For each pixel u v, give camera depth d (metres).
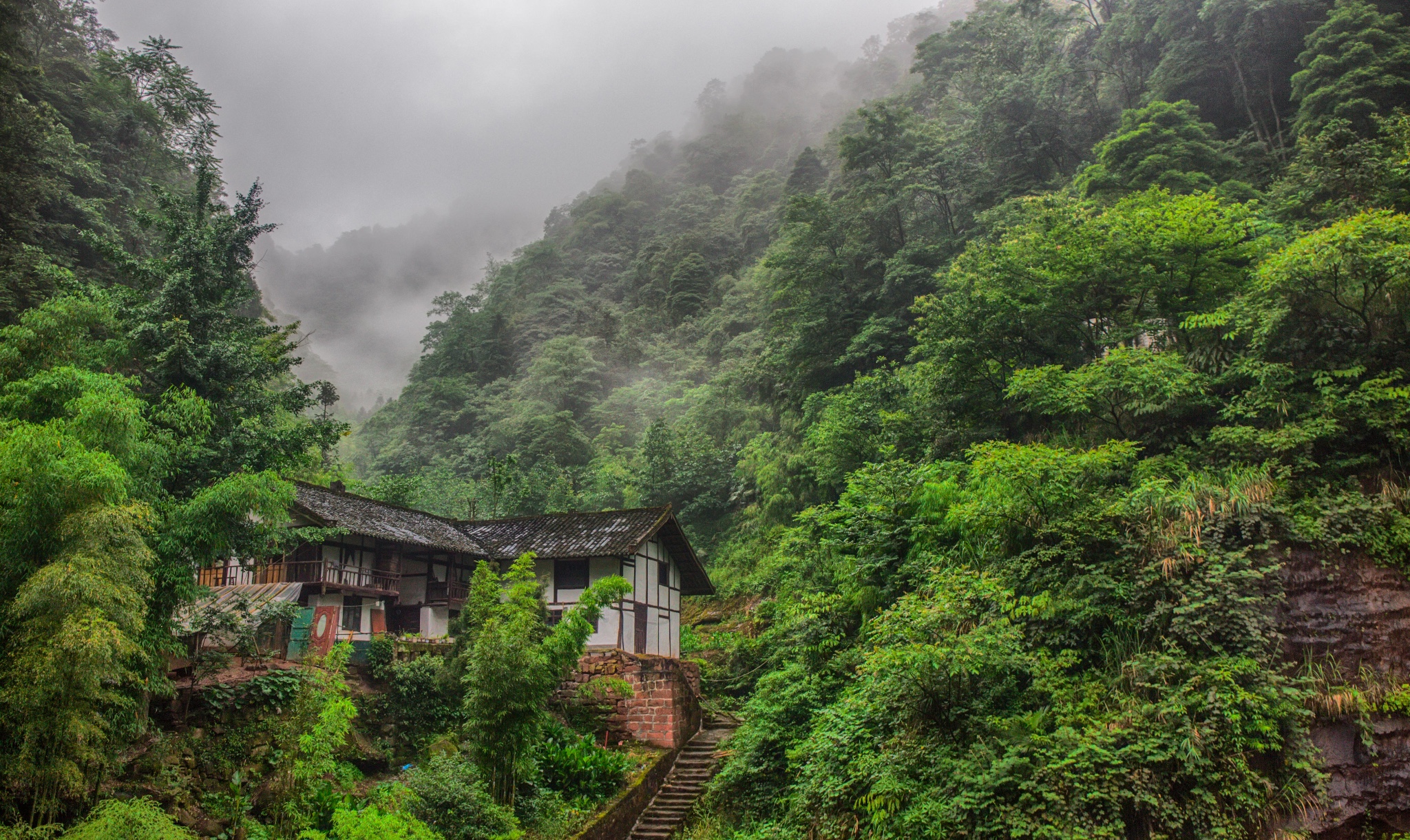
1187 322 15.98
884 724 12.41
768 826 14.35
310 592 19.58
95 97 44.28
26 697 8.48
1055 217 20.30
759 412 43.47
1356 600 11.17
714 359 61.91
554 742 17.33
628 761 17.67
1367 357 13.56
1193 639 10.78
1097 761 9.91
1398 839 9.49
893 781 11.10
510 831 13.05
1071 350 19.33
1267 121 34.75
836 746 12.96
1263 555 11.61
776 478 31.69
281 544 18.45
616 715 19.31
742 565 31.80
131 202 39.84
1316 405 13.50
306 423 18.81
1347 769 9.97
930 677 11.52
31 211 31.42
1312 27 32.59
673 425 50.78
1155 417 15.76
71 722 8.74
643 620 23.72
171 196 19.00
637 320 72.00
